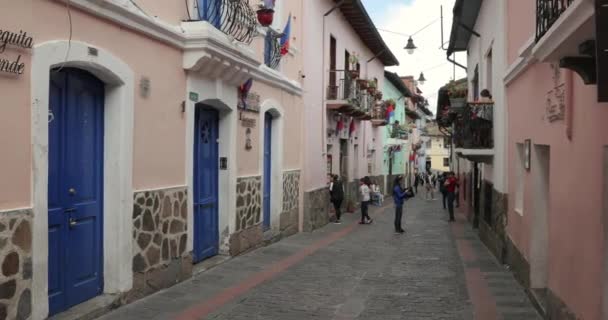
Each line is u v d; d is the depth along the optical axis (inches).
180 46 308.8
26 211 194.2
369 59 1035.9
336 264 417.7
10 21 187.8
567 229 217.3
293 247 491.2
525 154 327.6
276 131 523.8
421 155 2420.0
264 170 506.0
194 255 359.3
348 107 742.5
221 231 397.4
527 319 260.2
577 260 200.7
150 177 284.2
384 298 308.3
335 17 759.7
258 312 272.1
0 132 184.4
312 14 641.6
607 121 167.5
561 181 230.1
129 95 262.2
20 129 192.9
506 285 339.9
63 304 231.9
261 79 457.7
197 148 361.1
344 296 311.9
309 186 631.2
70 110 235.8
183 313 259.6
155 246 288.8
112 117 257.6
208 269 359.3
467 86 762.2
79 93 242.2
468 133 491.8
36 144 199.3
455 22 629.0
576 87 206.1
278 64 508.4
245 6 370.9
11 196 189.2
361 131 994.1
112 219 258.1
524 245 325.1
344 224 733.9
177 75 309.7
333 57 768.3
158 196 291.0
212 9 333.4
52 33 209.3
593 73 173.2
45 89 204.4
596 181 178.7
